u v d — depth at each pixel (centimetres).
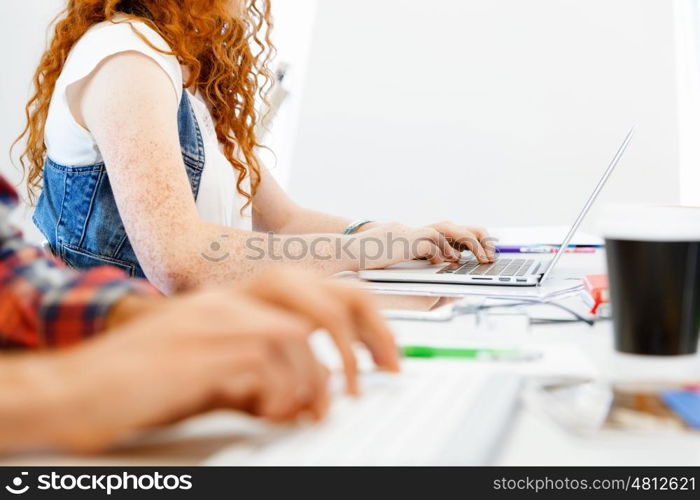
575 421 39
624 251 56
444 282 97
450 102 299
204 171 133
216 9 135
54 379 34
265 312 38
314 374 39
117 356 35
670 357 56
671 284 55
